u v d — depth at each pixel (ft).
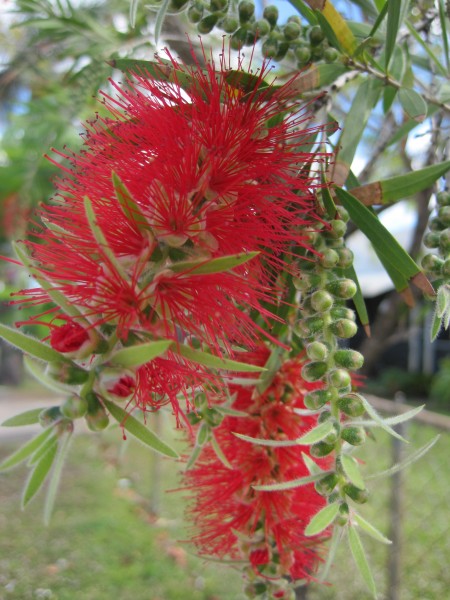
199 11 0.65
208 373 0.57
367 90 0.68
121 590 2.64
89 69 1.07
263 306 0.65
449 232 0.59
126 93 0.61
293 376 0.72
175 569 2.81
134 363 0.43
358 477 0.50
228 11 0.65
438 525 2.98
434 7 0.79
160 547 3.03
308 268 0.59
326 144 0.65
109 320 0.46
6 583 2.68
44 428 0.47
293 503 0.70
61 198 0.59
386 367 9.30
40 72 1.72
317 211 0.60
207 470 0.76
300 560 0.72
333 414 0.52
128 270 0.48
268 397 0.71
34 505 3.56
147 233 0.49
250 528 0.69
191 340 0.56
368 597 2.25
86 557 2.92
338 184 0.61
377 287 7.46
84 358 0.45
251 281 0.56
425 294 0.60
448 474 3.56
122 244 0.50
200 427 0.66
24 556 2.93
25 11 1.31
